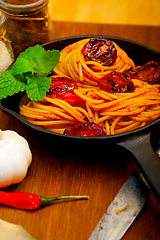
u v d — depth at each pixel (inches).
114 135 18.2
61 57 22.2
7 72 20.6
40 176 19.7
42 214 18.6
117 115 20.2
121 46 22.5
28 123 18.9
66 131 19.4
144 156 18.1
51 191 19.3
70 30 27.0
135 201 18.7
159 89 21.7
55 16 28.2
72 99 20.4
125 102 20.2
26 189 19.4
